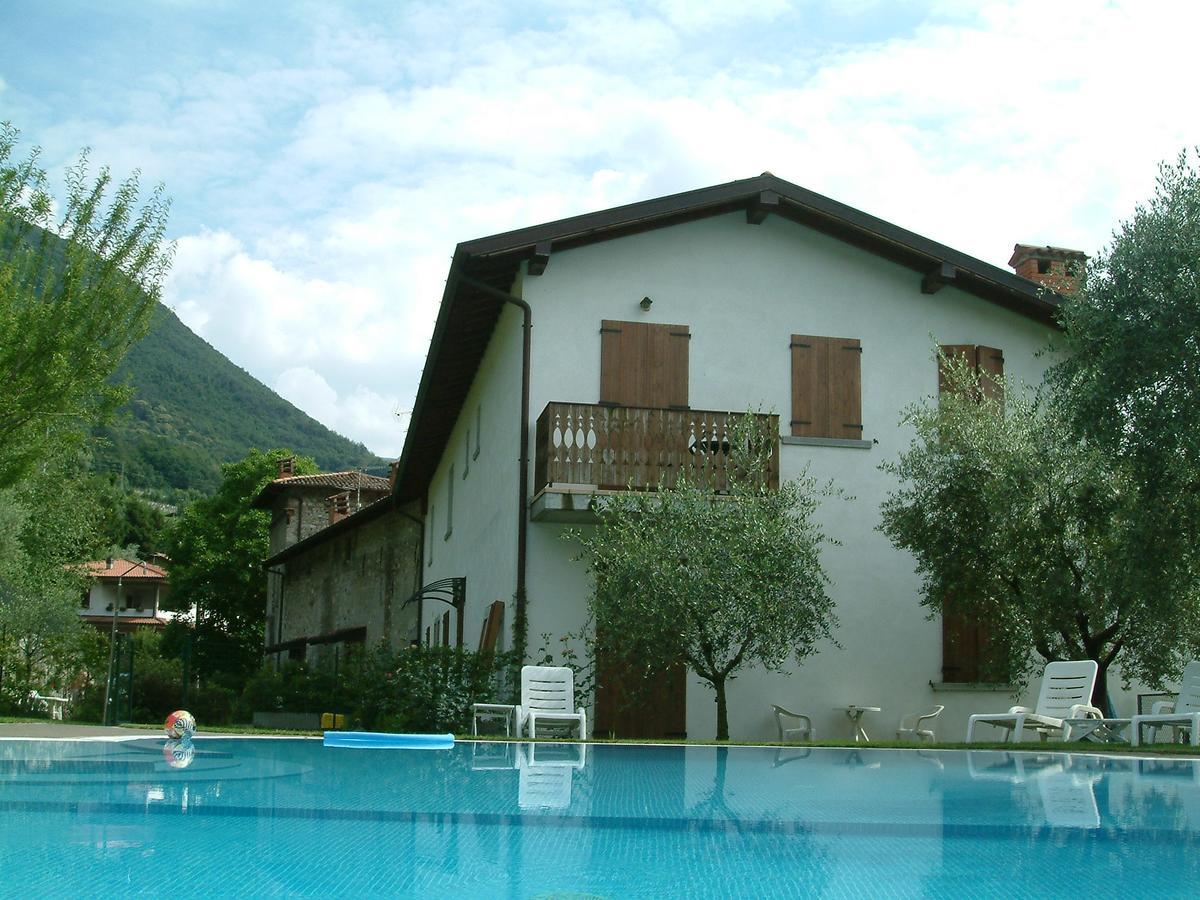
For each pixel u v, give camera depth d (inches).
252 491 1972.2
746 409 581.6
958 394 525.3
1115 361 408.2
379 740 371.6
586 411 534.6
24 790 200.2
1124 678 501.7
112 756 284.7
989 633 540.1
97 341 631.2
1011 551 476.7
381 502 1051.3
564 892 118.6
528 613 539.5
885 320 604.7
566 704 465.7
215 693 905.5
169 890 116.7
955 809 185.3
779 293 595.8
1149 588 411.2
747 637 475.5
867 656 567.5
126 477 3897.6
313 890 117.6
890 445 592.7
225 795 197.5
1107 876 128.5
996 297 612.7
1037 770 261.7
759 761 293.1
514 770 260.2
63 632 979.9
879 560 578.9
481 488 690.8
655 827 163.8
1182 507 403.9
